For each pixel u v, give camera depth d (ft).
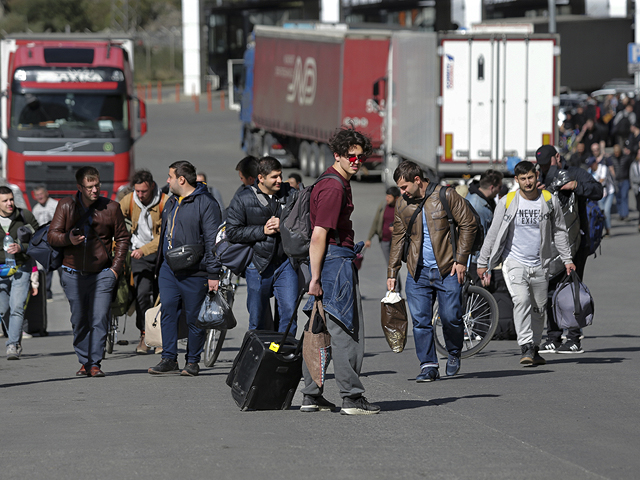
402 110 311.68
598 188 111.96
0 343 141.08
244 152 494.59
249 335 83.41
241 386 82.17
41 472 62.59
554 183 110.83
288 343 82.99
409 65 300.40
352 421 77.51
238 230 96.68
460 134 267.18
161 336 105.40
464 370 105.70
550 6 356.59
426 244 96.68
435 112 267.80
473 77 265.34
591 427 75.82
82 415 81.46
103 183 261.85
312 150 394.52
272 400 81.87
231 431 74.02
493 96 265.54
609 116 438.40
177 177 101.86
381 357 118.01
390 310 96.68
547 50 264.93
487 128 266.36
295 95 403.34
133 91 281.74
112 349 128.16
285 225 78.79
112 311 121.08
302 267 84.64
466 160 267.18
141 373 107.14
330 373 103.60
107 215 102.89
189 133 581.12
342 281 76.59
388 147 334.03
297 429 74.64
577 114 432.66
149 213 124.26
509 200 104.01
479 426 75.77
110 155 261.44
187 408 84.02
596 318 145.69
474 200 127.24
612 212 314.35
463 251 95.50
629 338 127.13
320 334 79.20
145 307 125.39
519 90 265.54
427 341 97.96
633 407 83.56
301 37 396.78
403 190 96.22
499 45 264.72
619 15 579.07
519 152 267.18
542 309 106.63
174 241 102.53
